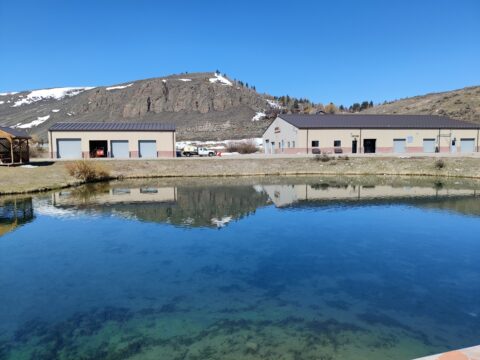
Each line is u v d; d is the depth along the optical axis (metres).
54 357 6.16
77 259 10.99
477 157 37.94
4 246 12.35
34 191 24.39
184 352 6.23
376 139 46.22
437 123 48.34
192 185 28.59
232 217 16.84
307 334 6.75
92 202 20.84
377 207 19.12
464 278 9.50
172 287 8.93
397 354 6.10
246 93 155.62
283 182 30.33
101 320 7.38
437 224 15.41
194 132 103.44
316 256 11.24
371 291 8.68
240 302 8.11
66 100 196.25
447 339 6.59
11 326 7.19
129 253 11.55
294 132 45.84
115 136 43.16
